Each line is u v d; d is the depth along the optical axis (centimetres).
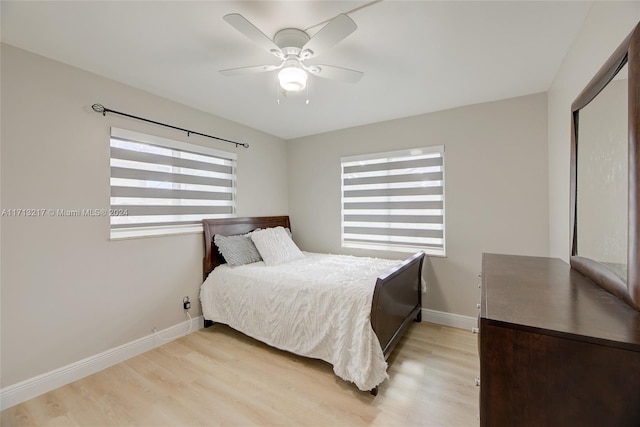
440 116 299
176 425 160
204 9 146
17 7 143
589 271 119
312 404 176
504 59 198
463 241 290
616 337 65
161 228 265
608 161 107
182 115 277
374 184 347
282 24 159
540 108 253
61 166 199
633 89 83
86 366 208
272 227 379
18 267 180
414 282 283
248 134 354
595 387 66
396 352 239
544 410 71
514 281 117
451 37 172
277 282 241
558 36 171
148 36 170
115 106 227
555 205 228
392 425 159
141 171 249
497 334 75
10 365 176
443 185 301
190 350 245
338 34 143
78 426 159
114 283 226
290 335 227
